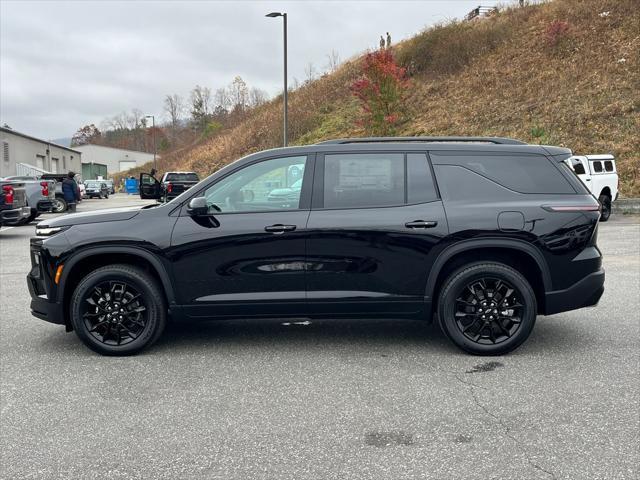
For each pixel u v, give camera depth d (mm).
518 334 4680
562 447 3098
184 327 5758
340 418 3521
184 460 3006
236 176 4852
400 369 4430
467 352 4762
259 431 3350
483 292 4715
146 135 119250
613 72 25359
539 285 4816
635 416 3492
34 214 18641
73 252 4762
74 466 2957
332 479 2793
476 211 4668
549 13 33500
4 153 39312
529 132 23266
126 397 3904
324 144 4910
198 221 4750
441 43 35344
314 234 4676
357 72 40750
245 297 4742
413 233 4656
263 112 47562
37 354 4922
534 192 4758
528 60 30094
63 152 56531
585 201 4746
